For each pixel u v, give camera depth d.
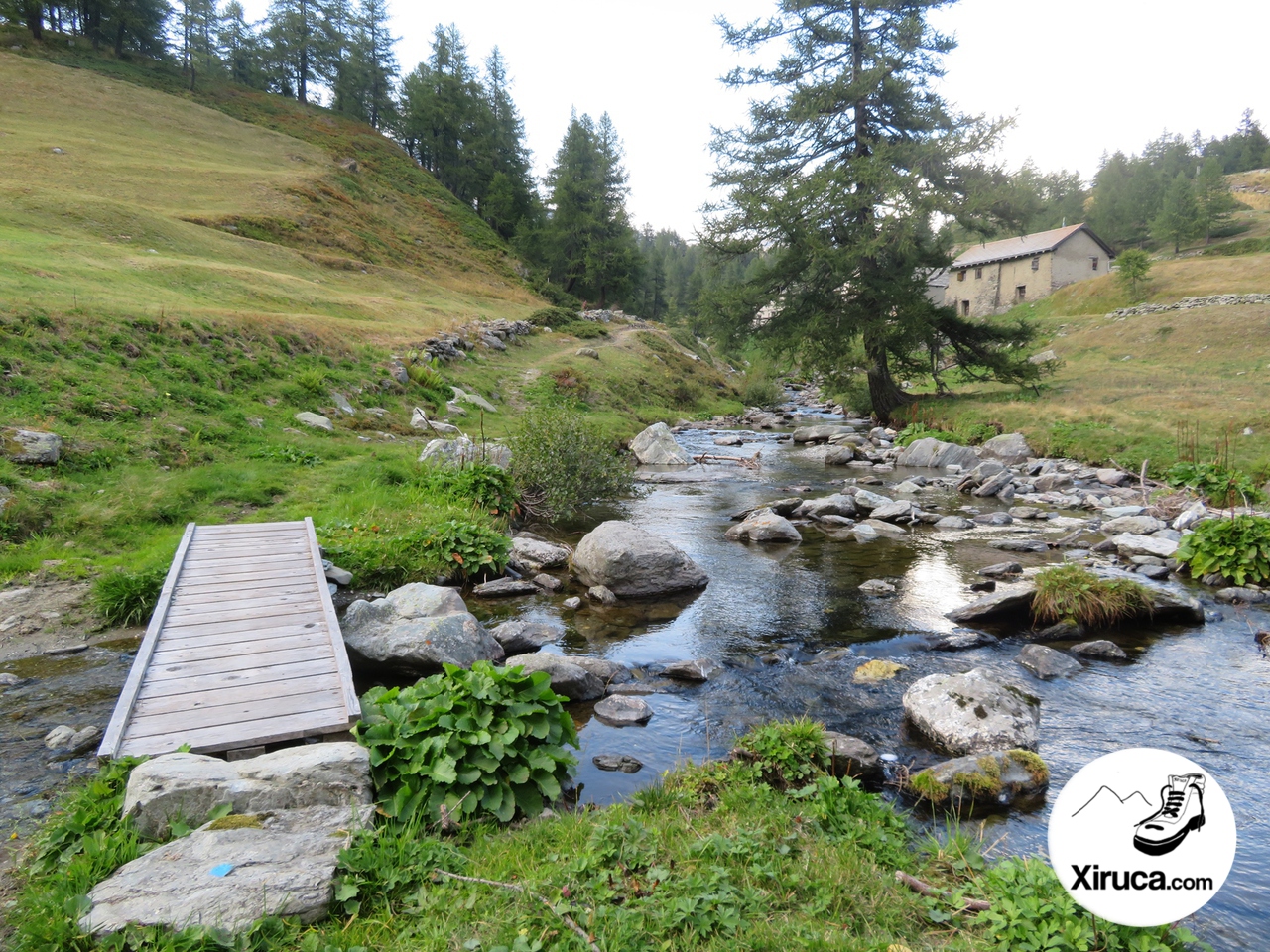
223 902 3.84
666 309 120.56
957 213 31.83
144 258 30.91
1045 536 16.03
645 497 20.92
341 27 95.19
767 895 4.20
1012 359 37.34
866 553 14.82
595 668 8.84
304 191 58.34
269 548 10.83
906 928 3.99
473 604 11.69
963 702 7.36
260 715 6.40
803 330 35.28
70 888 4.13
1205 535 12.84
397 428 23.25
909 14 34.56
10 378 15.51
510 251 77.94
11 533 11.74
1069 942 3.67
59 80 65.94
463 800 5.22
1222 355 39.44
